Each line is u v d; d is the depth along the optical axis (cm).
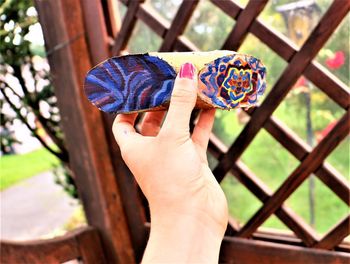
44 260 46
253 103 27
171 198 23
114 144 49
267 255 45
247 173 45
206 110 28
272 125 41
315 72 38
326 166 41
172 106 23
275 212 44
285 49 38
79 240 49
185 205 24
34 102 60
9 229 104
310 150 41
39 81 60
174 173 23
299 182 42
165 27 43
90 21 46
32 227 104
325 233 43
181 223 23
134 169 24
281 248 44
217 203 25
